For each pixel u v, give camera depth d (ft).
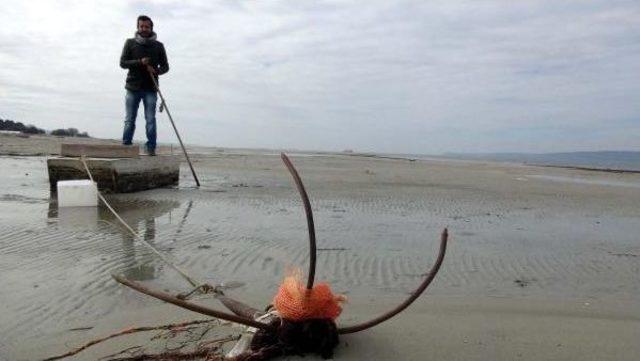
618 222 29.17
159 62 36.29
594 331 11.44
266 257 17.69
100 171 31.86
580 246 21.58
